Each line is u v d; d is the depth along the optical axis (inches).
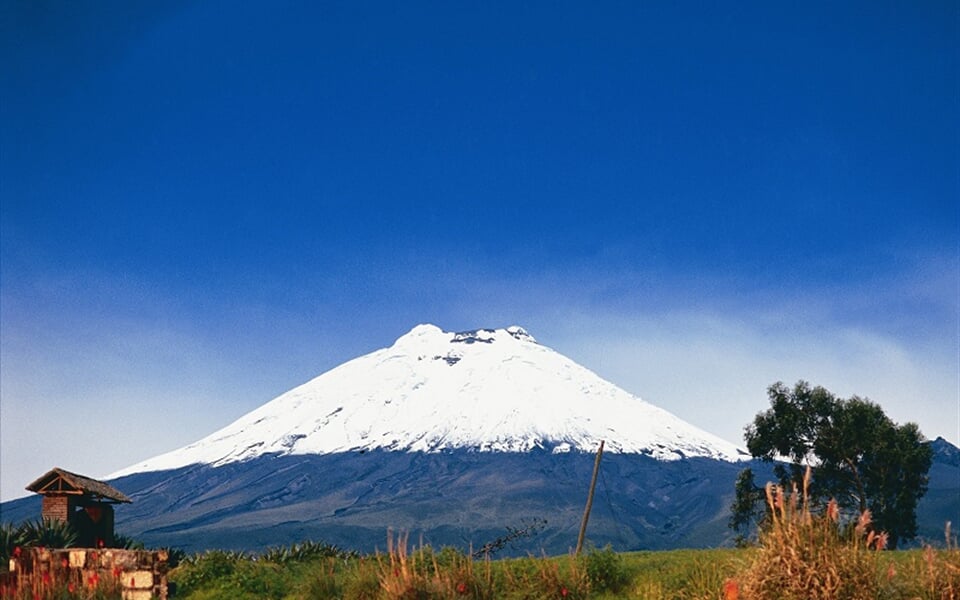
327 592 873.5
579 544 1040.2
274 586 971.3
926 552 644.7
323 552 1211.2
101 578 839.7
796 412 2170.3
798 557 612.4
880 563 650.2
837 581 594.6
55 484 1391.5
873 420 2132.1
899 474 2105.1
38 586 801.6
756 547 660.1
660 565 970.7
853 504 2108.8
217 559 1053.8
